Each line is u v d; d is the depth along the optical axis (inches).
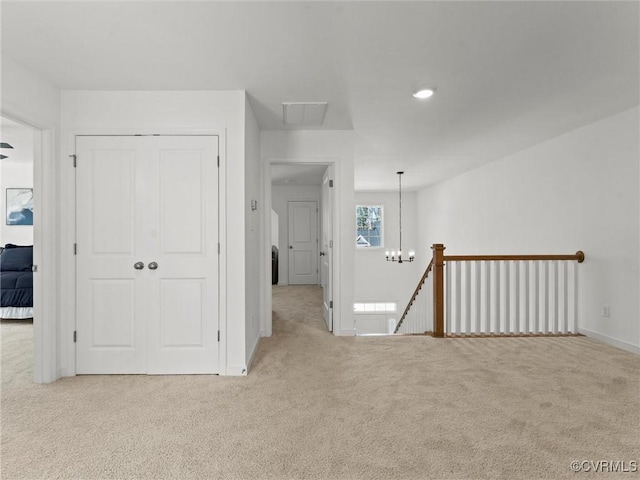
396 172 233.6
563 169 147.3
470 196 227.3
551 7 65.3
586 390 90.2
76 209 102.7
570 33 73.6
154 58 84.5
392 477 58.6
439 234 281.1
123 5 64.2
